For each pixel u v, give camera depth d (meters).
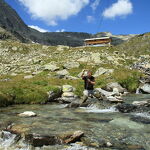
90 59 57.25
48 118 15.85
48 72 43.44
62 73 41.53
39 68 48.03
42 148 10.48
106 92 27.69
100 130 12.95
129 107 18.58
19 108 20.02
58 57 64.69
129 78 35.16
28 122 14.47
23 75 40.38
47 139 10.93
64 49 79.31
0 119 15.26
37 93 23.97
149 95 28.70
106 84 32.03
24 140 11.14
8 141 11.39
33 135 11.16
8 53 74.50
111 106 19.78
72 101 22.41
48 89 25.34
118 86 31.06
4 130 12.62
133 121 15.08
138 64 57.59
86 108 20.30
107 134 12.26
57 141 11.02
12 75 40.69
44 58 64.06
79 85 30.31
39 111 18.66
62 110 19.22
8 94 22.45
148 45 165.38
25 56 72.62
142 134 12.30
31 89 24.72
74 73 41.91
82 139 11.46
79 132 11.85
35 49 80.94
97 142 11.08
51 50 79.19
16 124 13.80
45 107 20.80
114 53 70.50
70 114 17.42
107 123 14.55
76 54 67.81
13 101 22.33
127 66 52.91
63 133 12.06
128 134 12.29
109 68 45.34
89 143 10.95
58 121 14.95
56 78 34.97
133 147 10.51
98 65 48.06
